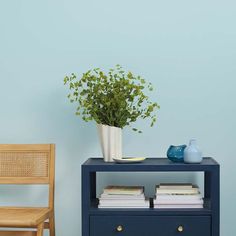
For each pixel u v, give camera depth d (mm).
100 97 2537
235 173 2758
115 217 2393
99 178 2812
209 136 2764
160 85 2775
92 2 2799
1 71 2836
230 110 2758
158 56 2775
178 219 2377
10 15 2826
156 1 2777
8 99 2834
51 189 2633
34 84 2826
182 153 2484
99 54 2795
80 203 2818
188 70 2768
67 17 2811
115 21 2791
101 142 2551
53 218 2613
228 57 2758
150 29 2779
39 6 2820
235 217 2754
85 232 2398
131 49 2783
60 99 2816
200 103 2766
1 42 2830
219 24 2760
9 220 2287
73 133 2816
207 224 2367
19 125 2834
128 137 2791
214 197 2363
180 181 2787
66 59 2809
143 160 2557
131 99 2547
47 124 2826
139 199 2443
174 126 2773
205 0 2768
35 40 2820
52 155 2662
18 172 2684
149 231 2385
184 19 2768
